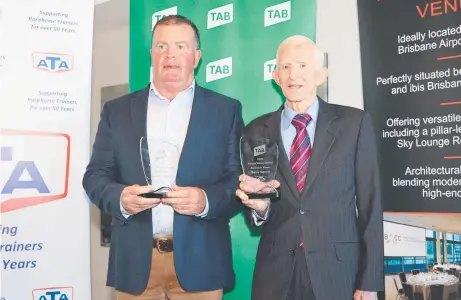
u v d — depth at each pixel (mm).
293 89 2193
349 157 2043
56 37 2498
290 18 2451
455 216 2150
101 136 2289
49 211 2457
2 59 2410
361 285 1969
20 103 2432
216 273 2139
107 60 3447
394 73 2297
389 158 2305
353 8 2455
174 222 2117
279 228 2053
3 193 2387
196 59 2326
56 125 2486
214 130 2193
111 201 2078
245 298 2525
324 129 2088
